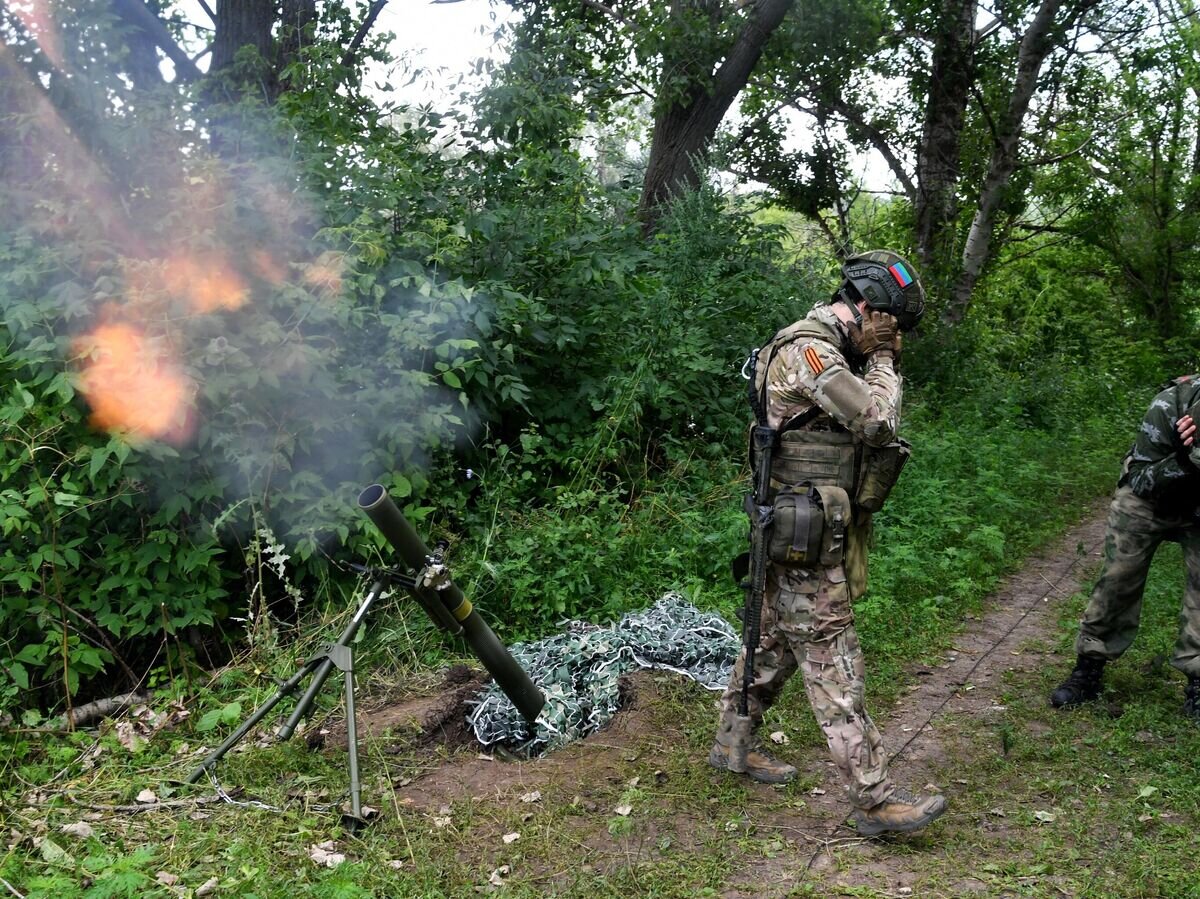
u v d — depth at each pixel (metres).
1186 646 4.77
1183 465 4.59
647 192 13.95
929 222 18.09
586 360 7.79
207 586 5.58
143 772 4.41
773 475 3.85
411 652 5.45
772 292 9.02
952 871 3.62
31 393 5.29
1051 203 20.64
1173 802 4.02
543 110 7.82
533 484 7.05
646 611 5.77
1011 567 7.61
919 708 5.13
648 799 4.05
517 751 4.63
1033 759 4.48
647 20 14.34
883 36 18.42
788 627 3.83
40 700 5.31
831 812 4.04
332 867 3.60
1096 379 15.88
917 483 8.29
